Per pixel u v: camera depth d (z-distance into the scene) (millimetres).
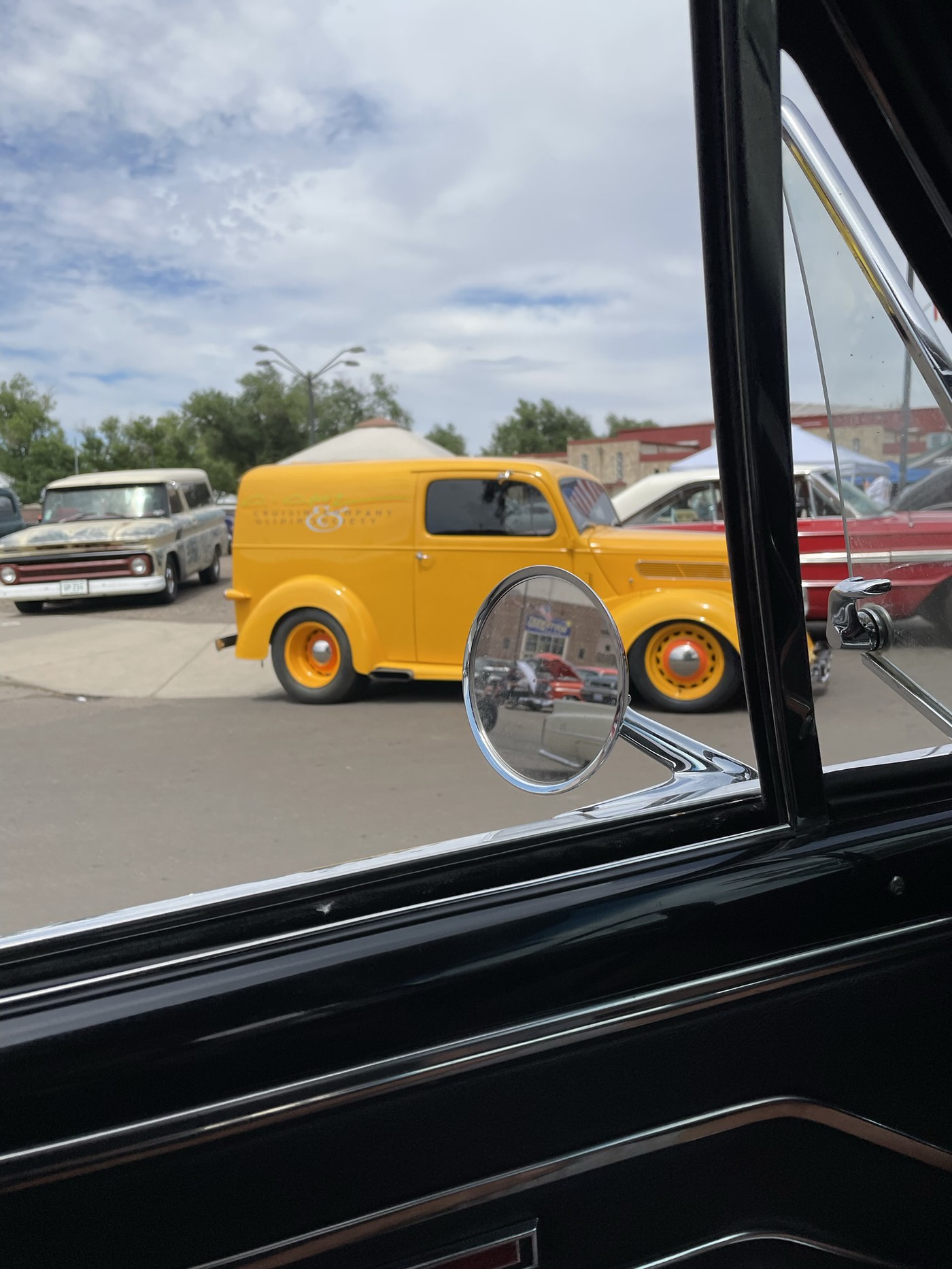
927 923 903
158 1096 652
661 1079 795
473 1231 732
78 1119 633
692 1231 804
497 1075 740
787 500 812
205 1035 674
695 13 726
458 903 790
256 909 773
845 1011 865
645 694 5422
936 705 1020
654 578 5492
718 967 819
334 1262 694
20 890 1156
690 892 829
